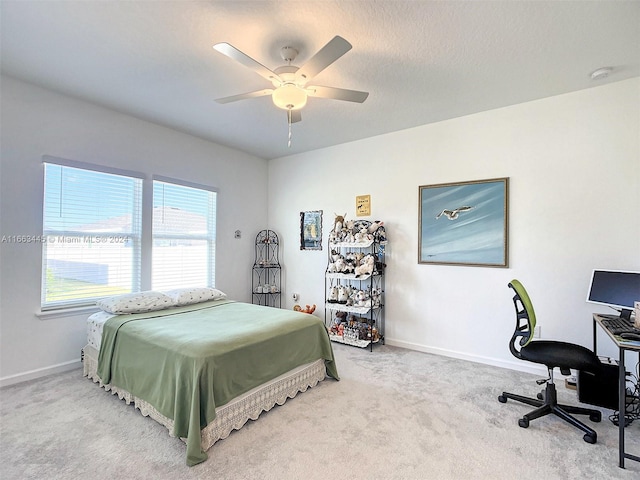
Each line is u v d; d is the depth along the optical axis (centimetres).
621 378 173
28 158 269
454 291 336
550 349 218
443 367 309
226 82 262
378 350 361
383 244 375
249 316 278
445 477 164
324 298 437
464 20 186
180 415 183
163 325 244
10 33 200
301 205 462
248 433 201
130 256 339
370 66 235
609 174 263
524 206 298
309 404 238
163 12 181
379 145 388
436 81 257
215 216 425
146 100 297
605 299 239
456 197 334
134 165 337
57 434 196
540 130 291
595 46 210
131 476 162
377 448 186
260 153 468
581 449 186
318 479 162
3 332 258
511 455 181
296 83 203
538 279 292
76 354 298
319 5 175
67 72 249
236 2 173
